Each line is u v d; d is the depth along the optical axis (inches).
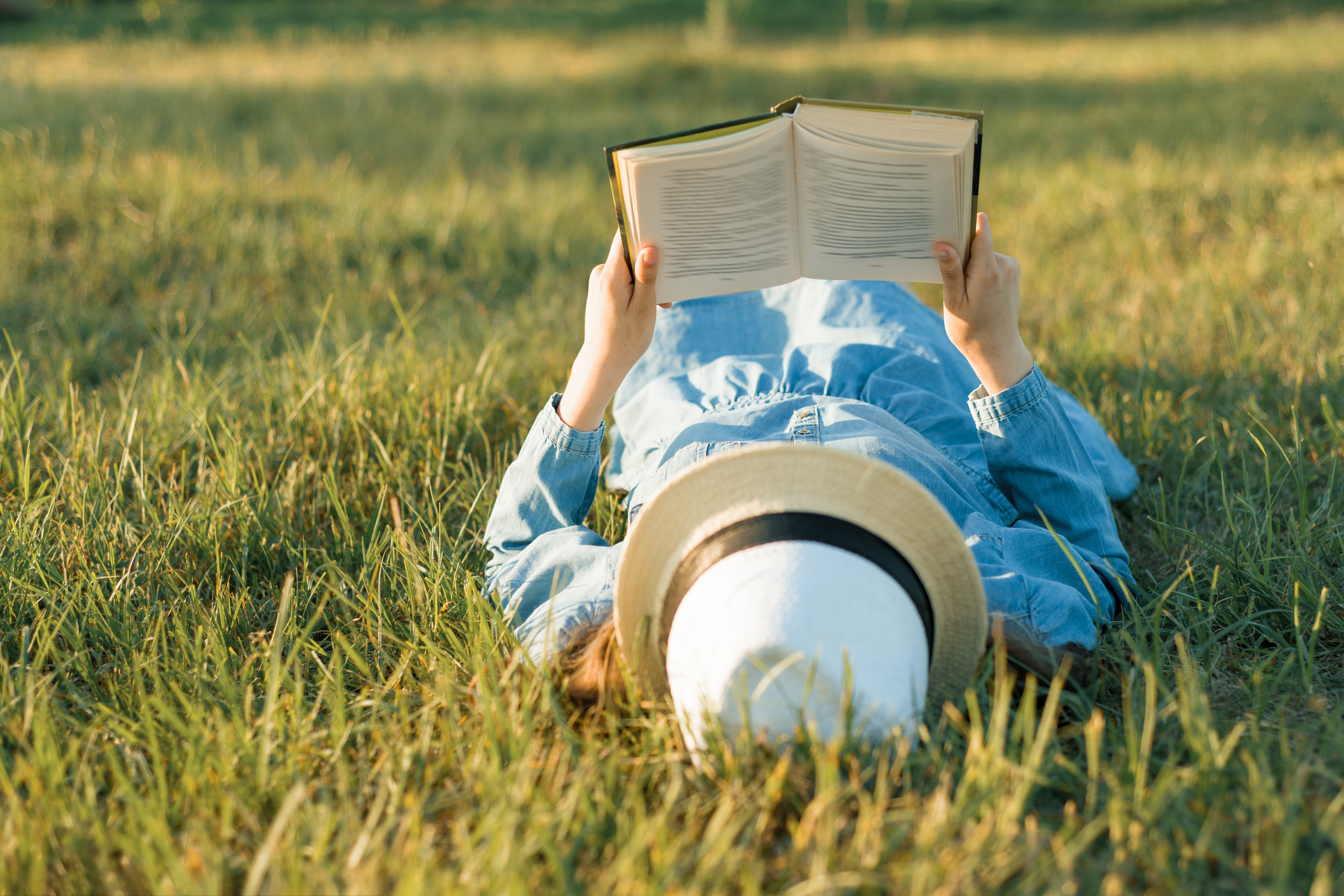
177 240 181.9
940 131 60.6
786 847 57.7
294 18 708.7
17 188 191.9
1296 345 129.4
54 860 57.8
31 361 141.8
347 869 54.9
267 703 64.1
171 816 61.2
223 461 103.8
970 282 69.2
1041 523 81.3
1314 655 75.5
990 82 398.6
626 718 68.4
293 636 79.9
